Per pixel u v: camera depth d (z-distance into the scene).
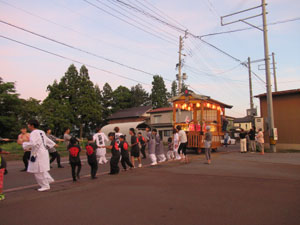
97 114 46.97
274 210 4.70
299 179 7.46
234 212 4.61
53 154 10.96
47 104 40.25
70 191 6.38
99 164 12.36
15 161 14.27
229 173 8.56
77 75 47.72
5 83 34.75
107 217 4.43
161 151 12.75
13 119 33.06
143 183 7.16
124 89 63.22
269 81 17.39
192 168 9.80
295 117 18.77
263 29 17.69
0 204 5.27
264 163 11.18
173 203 5.19
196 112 17.91
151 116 46.78
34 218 4.42
